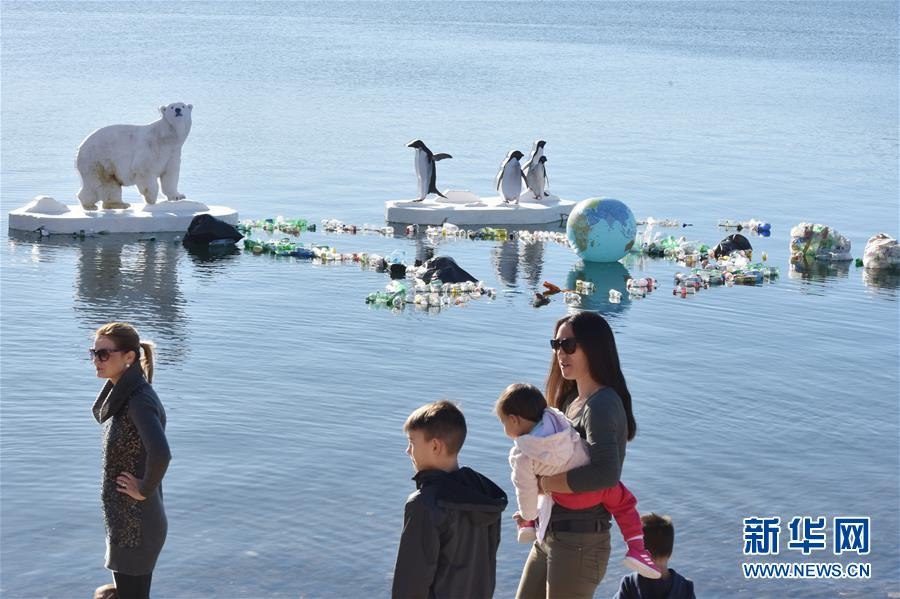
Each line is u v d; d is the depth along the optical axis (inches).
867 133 2269.9
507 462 581.6
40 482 542.9
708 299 972.6
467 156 1830.7
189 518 508.1
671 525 369.7
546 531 341.7
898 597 464.4
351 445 598.9
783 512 535.8
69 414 636.1
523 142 1998.0
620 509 343.6
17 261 1045.8
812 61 4330.7
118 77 2972.4
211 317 863.1
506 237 1232.8
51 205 1205.1
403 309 905.5
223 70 3225.9
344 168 1674.5
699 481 567.8
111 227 1185.4
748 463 593.0
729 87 3157.0
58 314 861.2
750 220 1360.7
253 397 671.8
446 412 313.9
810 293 1004.6
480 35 5270.7
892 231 1316.4
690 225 1323.8
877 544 507.8
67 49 3885.3
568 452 325.7
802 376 746.8
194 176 1567.4
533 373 738.8
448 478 312.5
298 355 764.0
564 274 1066.1
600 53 4355.3
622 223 1117.1
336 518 512.7
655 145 2005.4
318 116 2281.0
